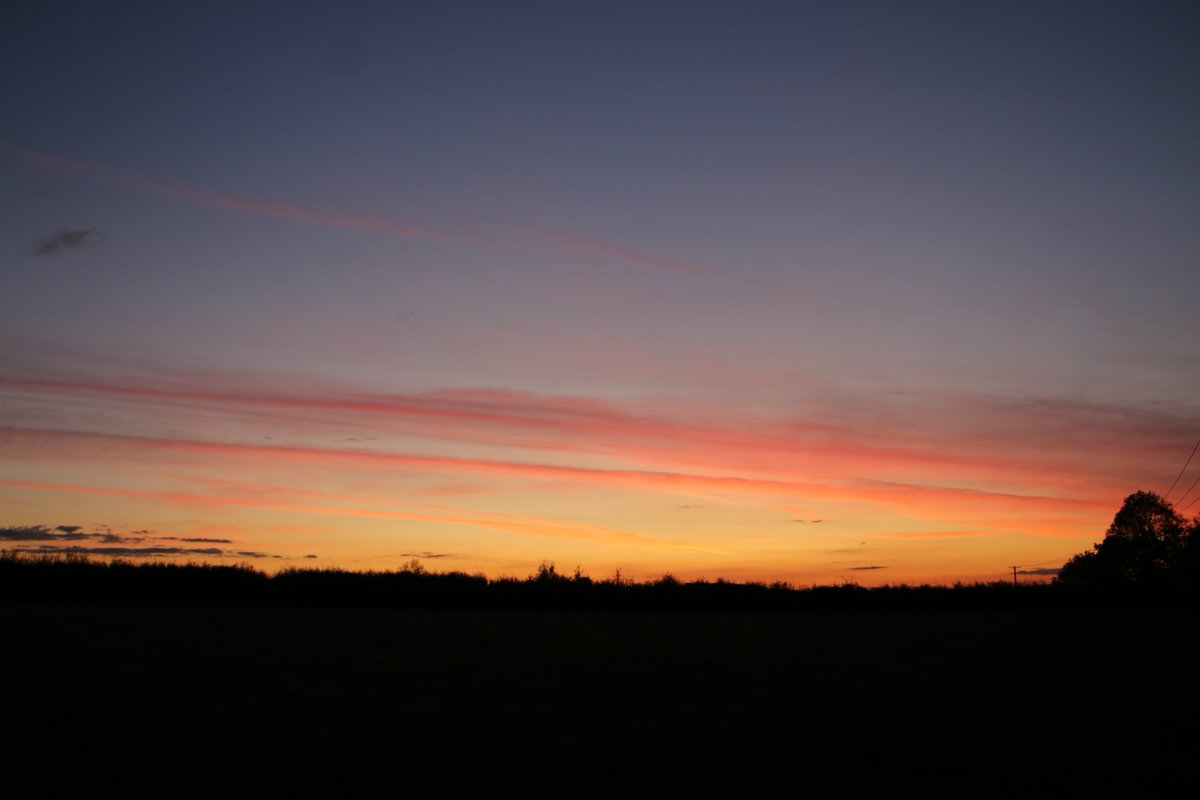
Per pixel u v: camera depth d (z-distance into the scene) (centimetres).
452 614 5012
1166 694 2602
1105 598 6850
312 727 1964
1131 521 10681
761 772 1708
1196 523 7669
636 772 1695
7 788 1441
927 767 1755
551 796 1520
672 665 3062
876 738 1997
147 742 1772
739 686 2672
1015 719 2223
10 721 1903
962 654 3512
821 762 1784
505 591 6469
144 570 5881
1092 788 1612
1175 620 5344
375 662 2927
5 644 2958
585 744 1902
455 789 1530
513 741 1914
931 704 2420
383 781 1562
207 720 1988
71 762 1605
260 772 1592
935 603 6744
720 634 4200
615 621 4875
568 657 3200
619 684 2664
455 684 2577
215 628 3716
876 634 4319
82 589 5419
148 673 2528
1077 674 2988
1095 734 2053
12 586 5362
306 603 5709
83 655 2783
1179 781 1658
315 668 2755
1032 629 4656
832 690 2625
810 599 6706
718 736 2000
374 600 6053
